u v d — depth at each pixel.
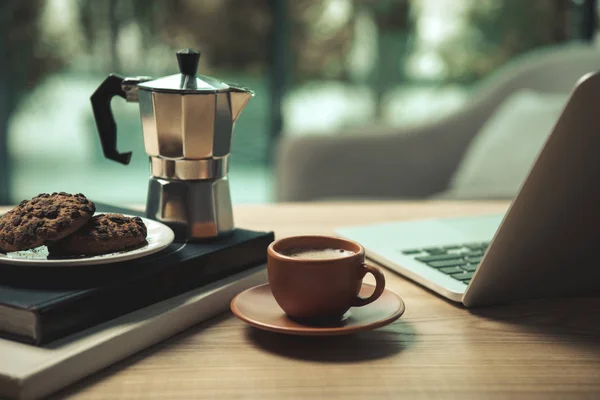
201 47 2.88
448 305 0.70
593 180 0.60
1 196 2.94
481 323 0.65
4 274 0.61
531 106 1.83
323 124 2.94
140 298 0.61
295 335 0.61
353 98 2.91
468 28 2.80
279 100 2.92
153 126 0.72
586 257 0.68
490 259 0.64
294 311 0.60
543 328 0.64
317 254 0.63
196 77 0.73
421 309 0.69
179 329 0.62
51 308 0.53
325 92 2.92
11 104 2.89
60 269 0.61
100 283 0.59
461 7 2.80
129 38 2.87
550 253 0.66
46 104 2.91
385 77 2.88
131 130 2.88
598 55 1.95
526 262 0.66
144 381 0.52
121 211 0.84
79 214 0.62
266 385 0.51
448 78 2.85
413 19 2.83
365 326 0.58
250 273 0.74
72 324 0.55
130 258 0.61
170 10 2.85
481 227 0.98
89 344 0.53
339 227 1.02
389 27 2.85
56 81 2.90
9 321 0.54
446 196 1.53
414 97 2.88
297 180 1.92
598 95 0.54
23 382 0.47
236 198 2.98
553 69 1.96
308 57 2.90
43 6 2.85
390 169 1.94
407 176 1.95
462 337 0.61
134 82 0.75
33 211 0.63
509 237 0.63
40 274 0.61
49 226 0.60
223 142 0.74
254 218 1.08
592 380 0.53
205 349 0.58
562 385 0.52
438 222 1.01
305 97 2.93
